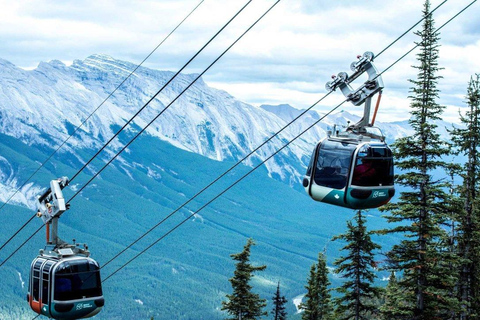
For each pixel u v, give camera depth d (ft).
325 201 82.28
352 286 144.25
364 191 79.10
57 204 93.61
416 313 128.77
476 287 142.10
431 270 128.16
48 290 88.74
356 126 82.23
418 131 126.72
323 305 199.21
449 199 125.49
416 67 126.11
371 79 79.36
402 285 131.23
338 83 80.64
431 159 126.41
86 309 89.66
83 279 89.61
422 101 125.70
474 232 140.15
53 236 94.84
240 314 176.04
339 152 80.89
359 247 142.31
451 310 130.52
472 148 139.74
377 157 79.66
